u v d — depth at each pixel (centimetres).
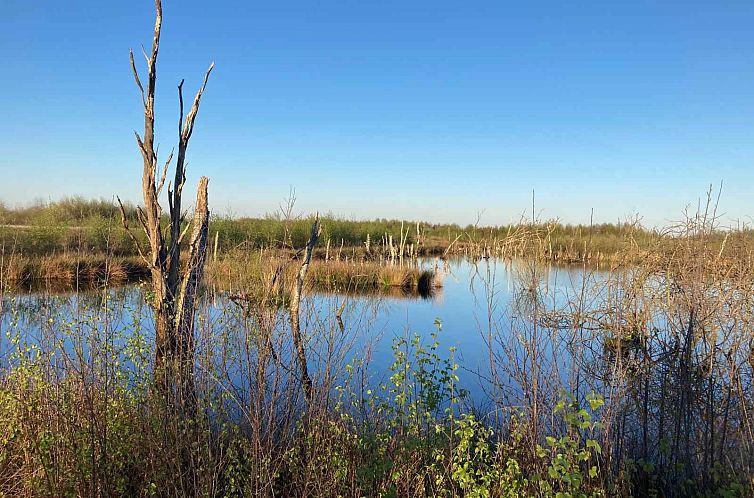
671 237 684
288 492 488
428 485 500
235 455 482
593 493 435
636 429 577
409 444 518
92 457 424
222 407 496
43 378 521
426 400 580
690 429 539
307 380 559
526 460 491
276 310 491
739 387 544
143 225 579
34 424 490
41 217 2502
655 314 709
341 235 4041
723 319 580
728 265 609
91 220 2578
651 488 510
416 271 2352
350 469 510
